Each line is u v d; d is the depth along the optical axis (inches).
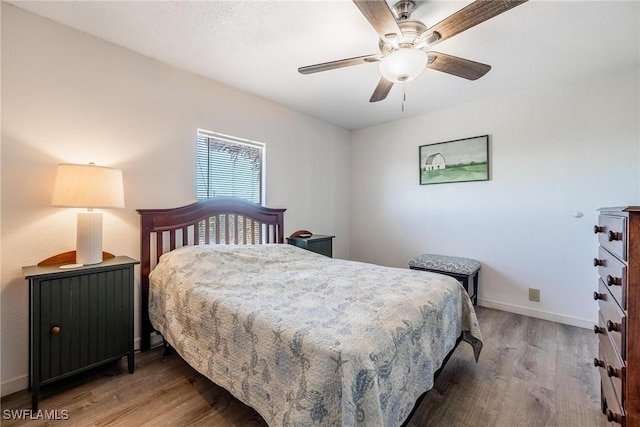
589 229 103.5
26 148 69.6
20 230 68.9
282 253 102.6
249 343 52.8
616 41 80.3
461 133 131.0
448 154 134.8
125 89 85.4
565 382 71.2
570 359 82.0
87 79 78.5
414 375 52.0
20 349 68.5
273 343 48.7
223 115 109.3
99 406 62.4
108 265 71.4
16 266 68.2
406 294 63.8
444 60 68.7
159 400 64.5
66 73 75.2
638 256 36.9
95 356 69.0
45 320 61.8
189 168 100.2
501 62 92.0
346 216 170.1
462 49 84.4
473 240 129.1
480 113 125.6
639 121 94.7
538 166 113.0
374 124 160.4
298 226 140.7
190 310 68.0
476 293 126.7
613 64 93.7
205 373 60.3
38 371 60.8
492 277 124.4
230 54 88.4
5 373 66.6
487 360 82.0
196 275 76.7
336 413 39.0
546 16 69.5
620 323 42.3
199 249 87.5
